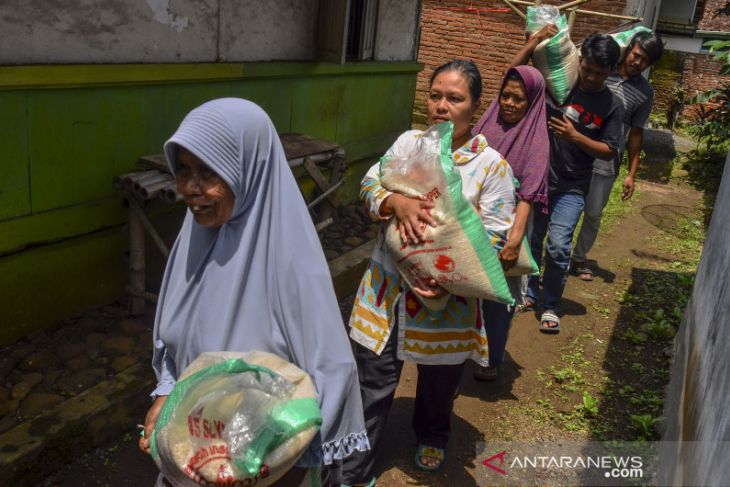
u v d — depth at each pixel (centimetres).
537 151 349
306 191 625
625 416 407
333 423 189
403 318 292
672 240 769
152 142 459
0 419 329
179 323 207
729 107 1144
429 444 341
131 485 323
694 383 324
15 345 391
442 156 267
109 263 445
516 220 344
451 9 1184
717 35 1645
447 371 313
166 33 454
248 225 196
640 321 541
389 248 279
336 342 195
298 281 194
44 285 404
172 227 486
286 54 586
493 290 266
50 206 400
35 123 379
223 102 194
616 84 562
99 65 404
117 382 363
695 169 1127
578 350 488
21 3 360
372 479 315
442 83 289
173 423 172
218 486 164
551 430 388
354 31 683
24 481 308
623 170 1094
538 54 445
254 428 167
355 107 702
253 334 199
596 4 1064
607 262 677
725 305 301
